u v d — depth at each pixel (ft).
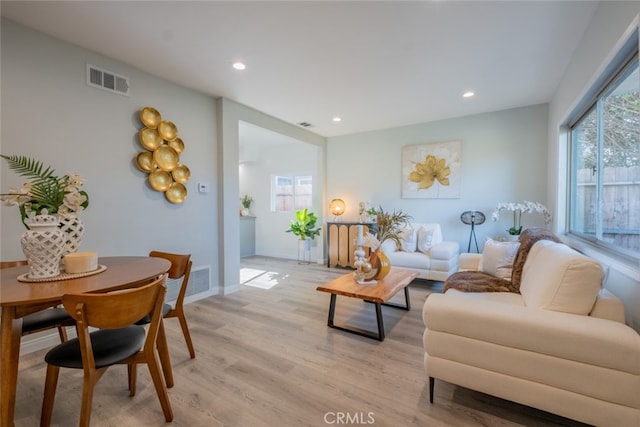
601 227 7.53
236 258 12.60
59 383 6.02
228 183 12.17
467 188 14.35
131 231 9.27
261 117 13.76
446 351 5.15
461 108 13.21
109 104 8.68
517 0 6.21
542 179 12.80
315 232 18.75
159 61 8.86
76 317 3.95
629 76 6.02
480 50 8.21
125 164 9.09
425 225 14.61
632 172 5.92
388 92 11.30
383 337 7.91
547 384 4.43
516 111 13.23
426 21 6.90
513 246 8.80
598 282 4.76
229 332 8.43
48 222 4.98
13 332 4.31
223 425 4.87
